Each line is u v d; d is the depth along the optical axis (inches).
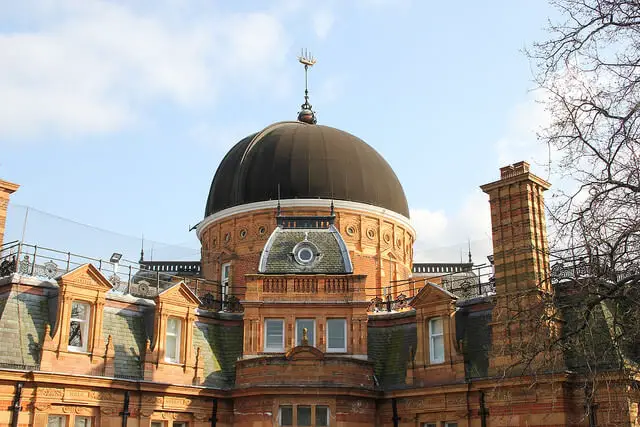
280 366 1400.1
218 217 2054.6
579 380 1187.3
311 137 2097.7
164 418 1369.3
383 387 1444.4
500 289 1320.1
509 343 1142.3
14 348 1232.2
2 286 1316.4
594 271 776.3
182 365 1427.2
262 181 2007.9
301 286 1504.7
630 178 684.7
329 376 1391.5
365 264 1983.3
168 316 1437.0
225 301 1652.3
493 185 1382.9
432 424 1371.8
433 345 1416.1
